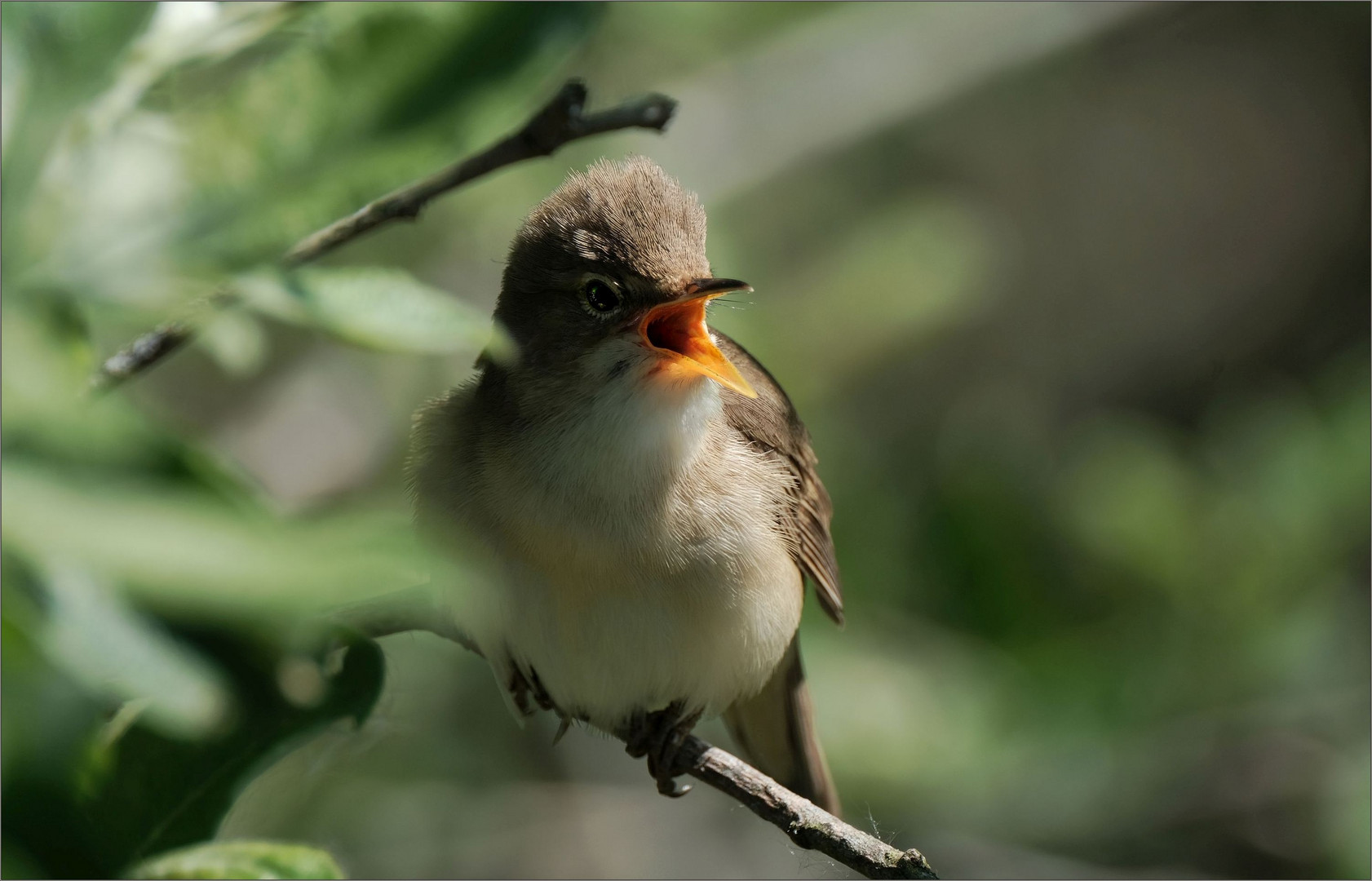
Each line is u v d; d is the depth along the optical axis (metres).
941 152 17.81
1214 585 10.90
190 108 3.41
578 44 3.43
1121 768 10.55
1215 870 10.51
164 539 2.33
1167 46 19.56
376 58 3.37
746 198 14.24
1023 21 14.09
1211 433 12.79
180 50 3.56
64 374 2.61
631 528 7.07
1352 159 19.61
